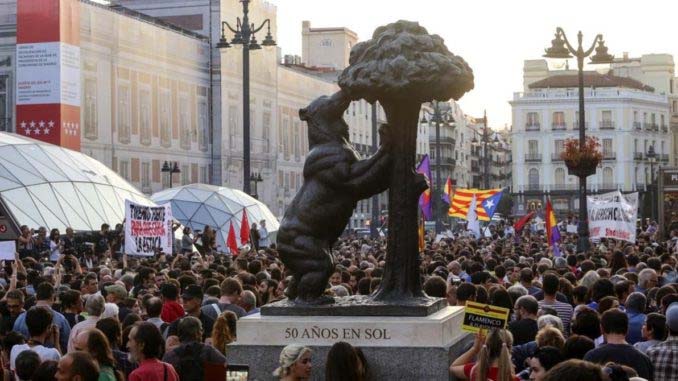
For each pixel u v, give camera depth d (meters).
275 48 85.56
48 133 54.69
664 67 144.38
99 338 9.62
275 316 10.22
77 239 32.75
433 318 9.91
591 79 134.88
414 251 10.43
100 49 61.78
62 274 19.80
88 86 60.50
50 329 11.19
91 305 12.02
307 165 10.44
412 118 10.31
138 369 9.45
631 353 9.48
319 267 10.34
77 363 8.39
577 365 4.93
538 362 8.22
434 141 138.00
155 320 12.88
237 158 78.56
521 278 16.05
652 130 134.75
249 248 32.50
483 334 8.77
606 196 28.77
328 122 10.46
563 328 12.26
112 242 30.98
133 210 24.19
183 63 72.38
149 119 67.88
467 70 10.23
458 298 12.62
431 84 10.00
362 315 10.08
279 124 87.50
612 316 9.62
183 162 72.25
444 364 9.67
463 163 153.62
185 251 35.03
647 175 133.50
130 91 65.44
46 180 39.19
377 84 10.05
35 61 54.75
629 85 135.75
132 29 65.56
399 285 10.39
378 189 10.40
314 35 123.31
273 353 10.00
